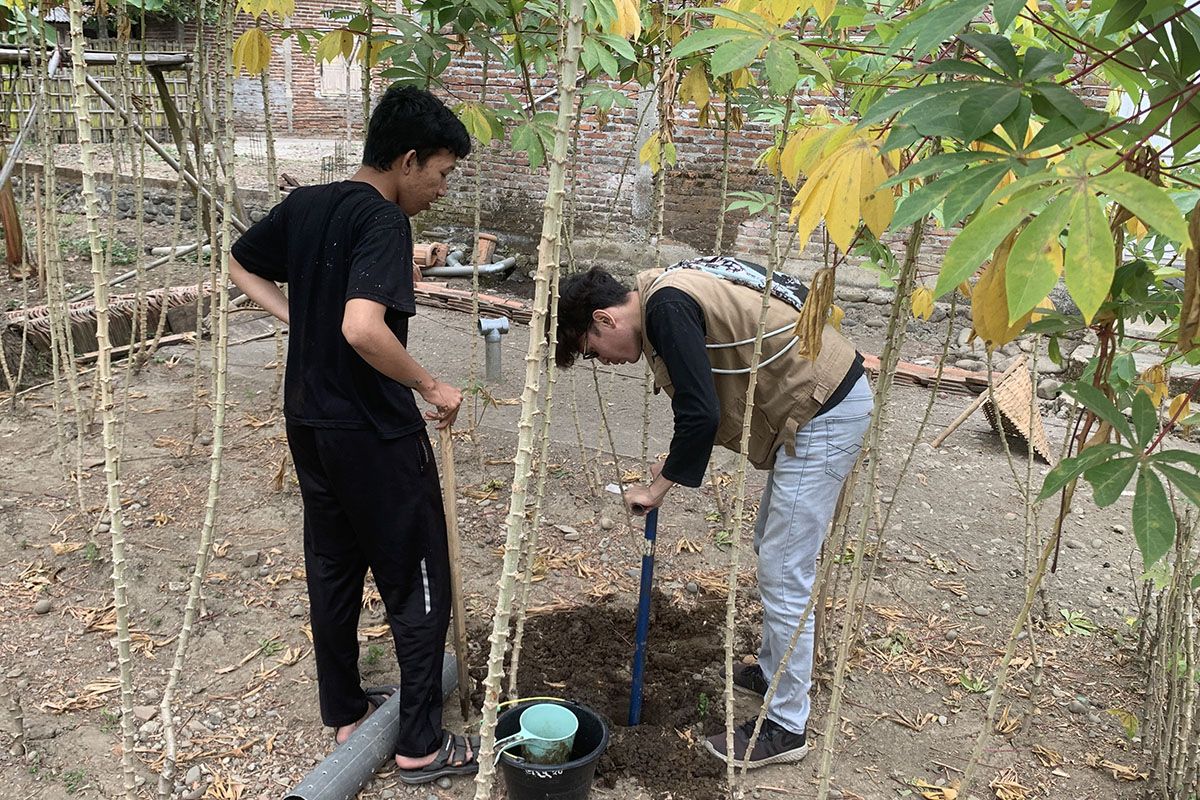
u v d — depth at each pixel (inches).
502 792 92.1
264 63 121.6
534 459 169.8
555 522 148.3
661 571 135.9
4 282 277.3
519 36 112.7
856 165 49.6
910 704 110.9
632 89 305.7
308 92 640.4
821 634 112.3
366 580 128.6
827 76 53.4
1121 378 80.0
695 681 110.4
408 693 90.2
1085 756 102.8
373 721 95.4
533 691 106.6
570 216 136.8
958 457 185.2
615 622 122.3
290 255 84.0
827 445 90.4
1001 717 108.6
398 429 83.7
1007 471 178.9
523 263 343.6
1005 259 47.8
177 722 100.5
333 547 89.7
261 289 94.2
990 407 180.4
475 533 143.3
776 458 95.2
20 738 97.2
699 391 83.3
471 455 170.9
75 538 135.0
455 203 356.5
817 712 108.3
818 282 59.4
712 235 310.8
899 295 61.9
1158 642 101.5
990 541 151.7
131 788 74.5
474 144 324.5
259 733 99.8
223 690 106.3
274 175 150.2
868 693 112.5
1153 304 58.6
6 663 108.2
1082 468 48.4
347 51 122.6
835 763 99.9
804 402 89.3
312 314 82.0
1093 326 61.5
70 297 238.5
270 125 147.4
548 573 133.9
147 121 178.9
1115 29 47.7
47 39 141.9
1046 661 120.0
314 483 86.8
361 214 80.3
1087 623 128.6
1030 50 47.4
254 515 144.3
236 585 126.2
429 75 114.3
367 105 128.2
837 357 90.4
